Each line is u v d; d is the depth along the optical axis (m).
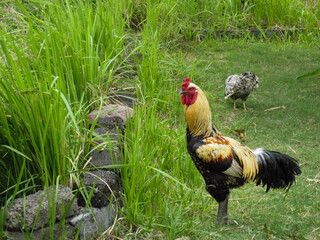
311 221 4.63
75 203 4.08
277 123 7.17
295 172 4.74
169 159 5.39
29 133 4.26
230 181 4.30
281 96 8.16
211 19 11.16
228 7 11.48
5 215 3.79
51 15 6.34
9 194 4.28
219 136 4.39
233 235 4.39
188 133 4.36
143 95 6.80
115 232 4.28
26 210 3.79
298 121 7.21
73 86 5.37
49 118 4.13
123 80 7.26
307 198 5.10
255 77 7.28
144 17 10.44
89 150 4.98
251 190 5.32
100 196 4.20
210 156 4.17
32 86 4.41
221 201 4.53
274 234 4.41
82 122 5.07
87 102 5.96
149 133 5.43
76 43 6.12
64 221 3.80
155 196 4.72
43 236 3.77
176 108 7.09
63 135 4.27
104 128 5.42
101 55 7.06
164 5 10.29
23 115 4.18
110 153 4.88
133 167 4.45
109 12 7.57
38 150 4.13
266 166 4.45
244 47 10.52
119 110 6.16
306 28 11.18
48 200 3.69
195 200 4.96
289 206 4.93
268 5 11.55
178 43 10.17
